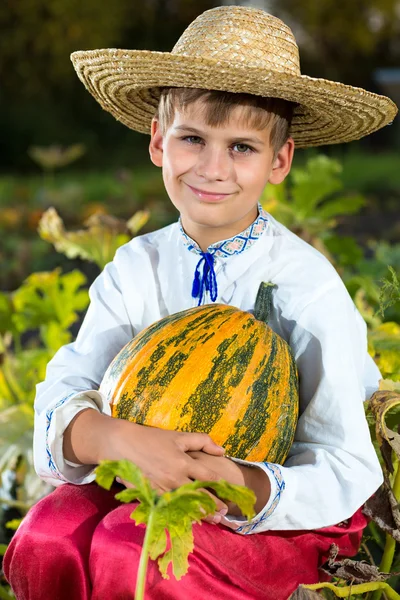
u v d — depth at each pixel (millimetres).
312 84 2383
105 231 4324
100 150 23750
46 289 4527
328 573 2418
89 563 2182
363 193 17141
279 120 2547
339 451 2398
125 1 25516
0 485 3719
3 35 24531
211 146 2473
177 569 1987
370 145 26250
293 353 2514
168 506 1880
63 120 24344
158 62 2365
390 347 3318
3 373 4312
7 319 4555
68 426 2322
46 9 24297
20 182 18234
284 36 2584
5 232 11922
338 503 2344
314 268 2592
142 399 2254
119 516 2199
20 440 3777
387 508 2541
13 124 22859
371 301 4395
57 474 2389
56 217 4305
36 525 2268
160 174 19625
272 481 2240
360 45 27453
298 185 4695
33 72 24797
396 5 27750
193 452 2201
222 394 2236
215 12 2568
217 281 2623
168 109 2539
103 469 1851
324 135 2961
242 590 2268
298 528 2346
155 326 2393
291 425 2350
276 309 2578
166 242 2764
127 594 2123
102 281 2771
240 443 2258
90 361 2629
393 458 2734
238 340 2301
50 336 4535
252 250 2619
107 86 2805
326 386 2438
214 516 2242
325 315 2494
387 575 2391
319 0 26766
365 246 11047
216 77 2342
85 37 24469
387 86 17812
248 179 2496
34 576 2262
